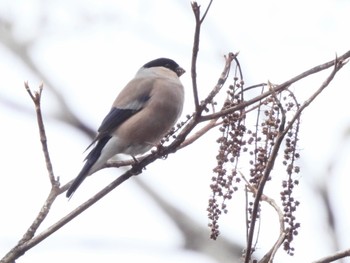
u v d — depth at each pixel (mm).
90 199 8852
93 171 11148
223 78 8891
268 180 8336
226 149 8422
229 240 14430
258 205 7688
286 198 8172
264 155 8344
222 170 8375
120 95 12180
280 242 8125
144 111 12047
